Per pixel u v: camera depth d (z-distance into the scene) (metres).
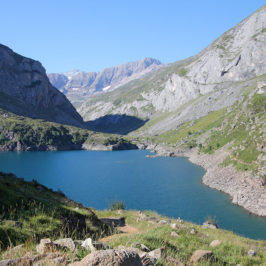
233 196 92.19
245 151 111.81
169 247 11.81
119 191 106.88
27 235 12.51
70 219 17.48
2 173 23.70
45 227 14.33
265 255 13.48
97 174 146.38
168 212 78.69
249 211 77.69
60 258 6.71
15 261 6.54
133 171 153.88
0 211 14.55
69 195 101.69
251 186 86.31
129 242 11.02
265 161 90.69
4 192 17.19
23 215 14.79
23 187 21.23
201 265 10.23
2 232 11.82
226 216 73.81
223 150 145.62
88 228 17.77
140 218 27.19
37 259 6.76
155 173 144.88
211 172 124.38
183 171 147.88
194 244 13.65
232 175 105.00
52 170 161.00
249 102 162.38
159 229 16.41
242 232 61.28
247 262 11.88
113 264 5.11
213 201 89.12
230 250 13.33
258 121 126.62
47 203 18.69
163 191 104.88
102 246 8.54
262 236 58.53
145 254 7.84
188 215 75.31
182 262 10.09
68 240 8.72
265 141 100.94
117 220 27.25
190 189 107.06
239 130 149.75
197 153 190.12
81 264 5.27
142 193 102.75
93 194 103.06
